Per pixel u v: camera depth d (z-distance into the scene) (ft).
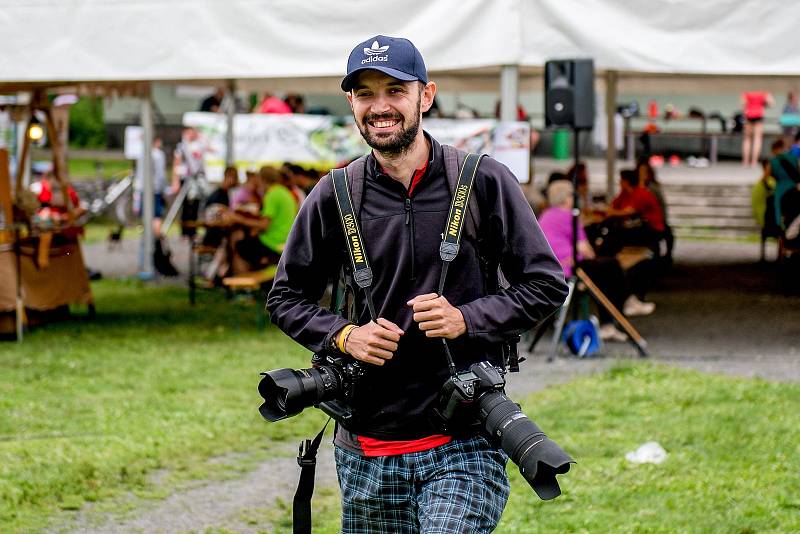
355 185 11.40
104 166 111.45
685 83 67.46
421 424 11.25
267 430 25.57
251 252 46.29
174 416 26.55
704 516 18.79
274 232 46.19
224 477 21.99
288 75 34.94
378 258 11.25
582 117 33.50
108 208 84.89
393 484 11.35
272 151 59.11
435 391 11.21
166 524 19.21
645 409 26.63
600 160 96.43
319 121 58.59
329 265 11.83
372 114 11.03
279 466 22.89
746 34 32.12
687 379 30.25
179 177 78.07
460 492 10.99
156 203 70.33
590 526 18.39
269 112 66.90
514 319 11.07
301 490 11.79
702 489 20.27
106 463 22.43
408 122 11.03
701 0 32.19
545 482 10.48
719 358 34.17
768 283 52.24
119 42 36.04
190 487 21.35
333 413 11.40
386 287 11.27
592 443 23.40
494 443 11.12
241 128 59.16
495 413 10.77
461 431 11.22
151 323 42.09
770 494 19.93
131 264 62.18
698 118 93.76
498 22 33.09
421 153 11.28
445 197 11.25
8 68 36.70
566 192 35.06
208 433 25.09
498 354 11.55
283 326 11.64
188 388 29.96
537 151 101.04
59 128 56.34
